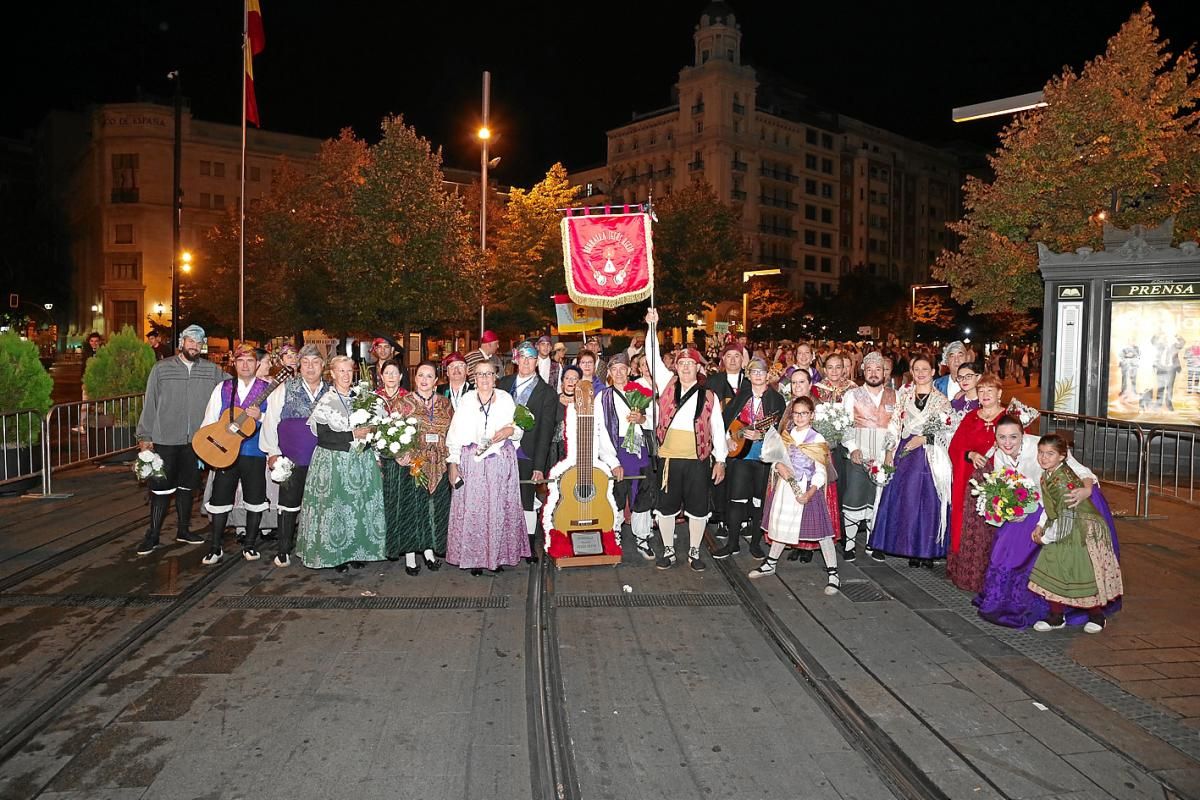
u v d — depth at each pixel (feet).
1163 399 39.06
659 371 26.81
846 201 267.39
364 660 16.65
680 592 21.54
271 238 100.32
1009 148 59.47
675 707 14.79
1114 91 51.55
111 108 195.62
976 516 21.01
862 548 26.07
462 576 22.58
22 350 32.86
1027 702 14.90
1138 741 13.47
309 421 22.12
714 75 225.97
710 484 24.45
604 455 24.23
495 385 23.59
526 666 16.43
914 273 294.05
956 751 13.17
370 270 78.59
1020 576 18.74
